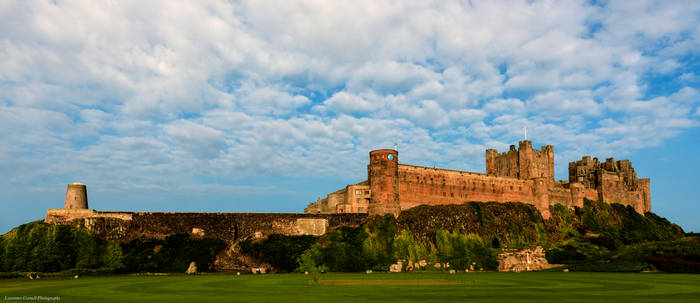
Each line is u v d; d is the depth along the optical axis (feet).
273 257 447.83
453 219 539.70
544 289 233.55
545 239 580.30
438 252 495.82
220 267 437.17
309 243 476.54
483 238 531.50
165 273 402.11
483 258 492.13
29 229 433.07
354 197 568.00
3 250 410.93
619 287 242.37
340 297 198.59
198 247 454.40
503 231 554.87
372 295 206.28
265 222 510.99
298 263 442.09
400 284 268.62
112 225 463.01
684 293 212.64
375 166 545.44
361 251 475.72
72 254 422.41
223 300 187.93
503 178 636.48
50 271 398.42
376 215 529.86
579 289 232.73
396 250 483.92
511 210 597.11
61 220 455.22
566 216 648.79
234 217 507.71
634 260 432.66
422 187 574.56
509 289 233.76
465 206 572.10
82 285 261.65
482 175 622.95
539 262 507.30
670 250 440.45
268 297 198.59
